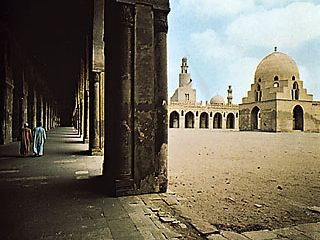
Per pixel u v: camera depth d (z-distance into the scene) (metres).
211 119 73.81
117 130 6.68
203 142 25.53
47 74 36.09
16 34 21.12
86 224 4.63
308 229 4.45
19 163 11.31
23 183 7.67
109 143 7.24
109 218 4.93
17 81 23.30
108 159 7.30
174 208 5.54
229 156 14.64
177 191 7.01
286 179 8.57
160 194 6.69
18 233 4.25
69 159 12.55
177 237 4.12
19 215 5.07
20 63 23.16
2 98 19.19
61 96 60.62
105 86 7.90
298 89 53.84
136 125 6.80
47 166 10.57
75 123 44.25
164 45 7.27
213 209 5.52
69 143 20.97
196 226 4.51
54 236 4.14
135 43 6.88
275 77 55.97
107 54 7.69
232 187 7.47
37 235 4.18
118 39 6.84
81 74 25.06
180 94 81.69
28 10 16.77
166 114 7.18
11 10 16.86
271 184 7.85
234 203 5.95
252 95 59.38
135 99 6.85
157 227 4.52
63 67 32.44
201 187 7.47
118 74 6.80
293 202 6.03
